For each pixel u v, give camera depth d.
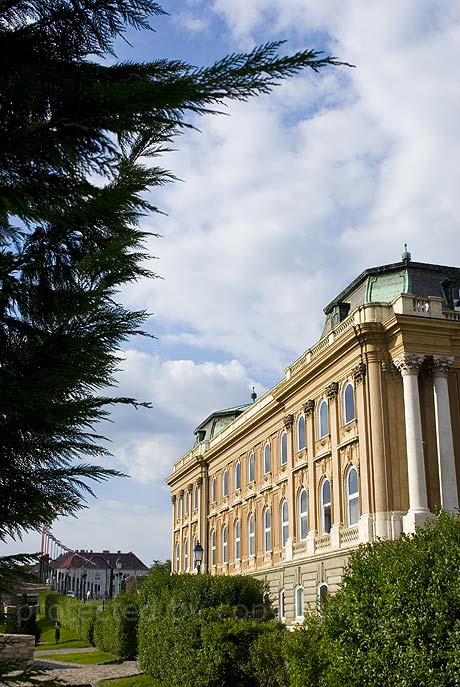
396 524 29.98
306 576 35.69
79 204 3.65
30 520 4.07
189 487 61.12
